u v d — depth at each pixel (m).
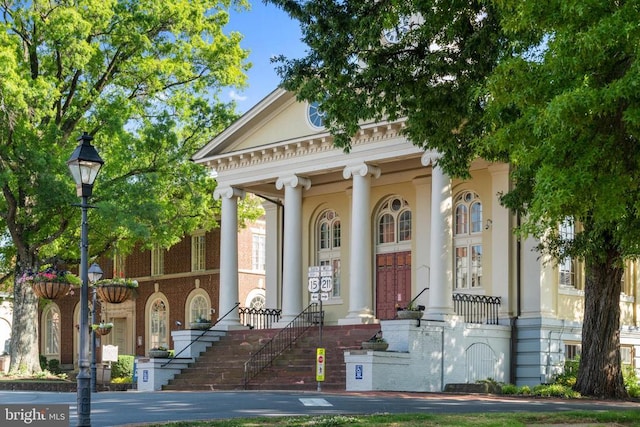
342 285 35.00
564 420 15.10
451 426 13.84
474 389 25.39
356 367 25.22
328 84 21.02
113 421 15.49
